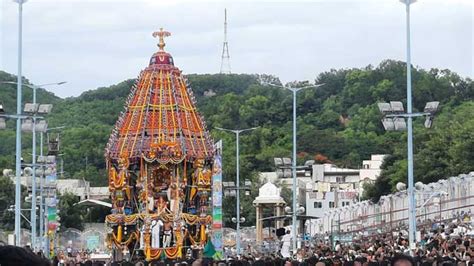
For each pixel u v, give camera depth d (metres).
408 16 66.69
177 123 93.56
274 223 155.50
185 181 92.50
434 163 153.00
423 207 97.06
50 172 95.94
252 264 52.09
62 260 80.12
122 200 92.31
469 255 46.44
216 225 93.50
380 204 117.44
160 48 98.31
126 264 61.03
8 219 159.50
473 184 102.12
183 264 43.25
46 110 71.62
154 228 90.06
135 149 91.81
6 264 8.24
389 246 63.84
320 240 105.88
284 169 93.25
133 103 95.00
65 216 170.62
